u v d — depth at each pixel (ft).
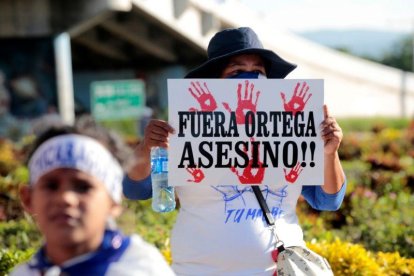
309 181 12.62
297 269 11.88
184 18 87.30
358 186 38.01
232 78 12.76
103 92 56.18
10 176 39.34
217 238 12.07
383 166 49.11
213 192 12.31
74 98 111.55
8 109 71.46
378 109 139.74
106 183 8.01
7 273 18.67
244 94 12.50
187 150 12.44
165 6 84.02
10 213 31.32
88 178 7.88
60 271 7.94
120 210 8.42
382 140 73.72
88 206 7.84
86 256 7.95
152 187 12.89
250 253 12.05
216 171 12.40
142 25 93.76
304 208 31.55
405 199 35.68
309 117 12.61
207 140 12.45
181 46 103.71
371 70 137.28
